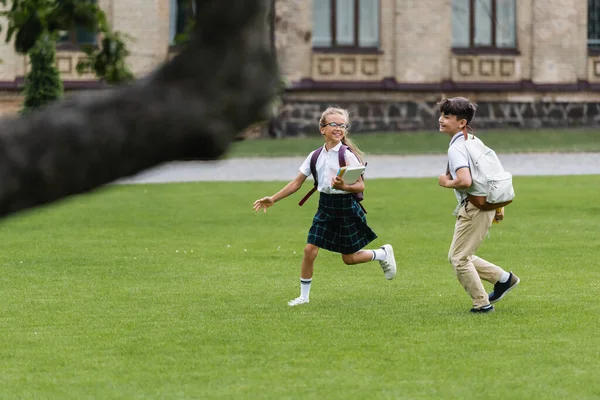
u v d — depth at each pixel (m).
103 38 12.64
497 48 81.56
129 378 14.58
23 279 24.28
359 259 20.55
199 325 18.48
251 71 3.22
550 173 55.03
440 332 17.62
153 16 74.25
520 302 20.62
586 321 18.59
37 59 60.78
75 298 21.64
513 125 81.31
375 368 15.02
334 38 78.81
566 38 82.19
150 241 31.27
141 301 21.20
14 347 16.75
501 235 31.92
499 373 14.66
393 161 63.19
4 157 3.09
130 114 3.18
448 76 80.38
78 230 33.88
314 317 19.19
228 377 14.57
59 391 13.88
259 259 27.45
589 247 29.25
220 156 3.26
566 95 82.19
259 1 3.20
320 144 72.44
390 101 79.12
